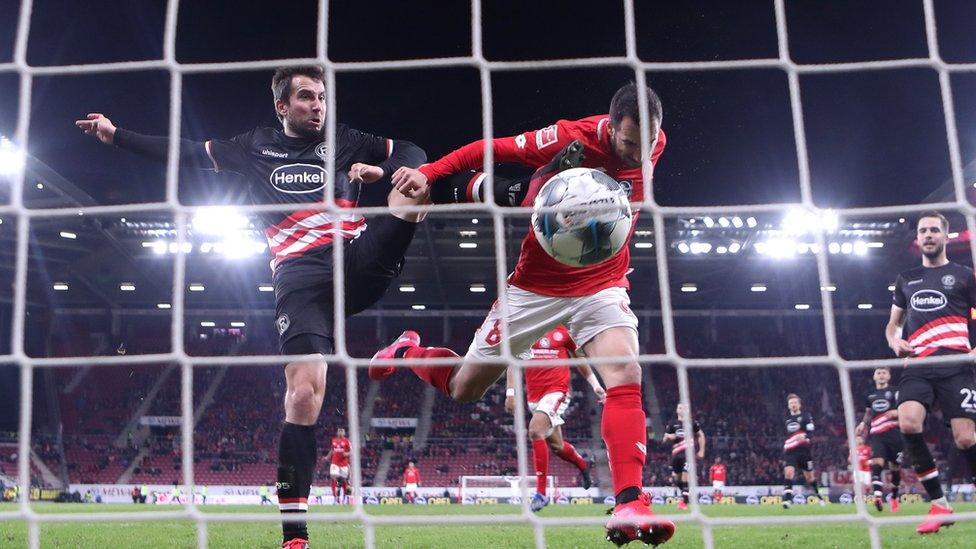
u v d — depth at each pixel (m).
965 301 7.15
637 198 4.28
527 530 6.82
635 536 3.66
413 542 5.50
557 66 2.99
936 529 6.32
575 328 4.32
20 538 5.50
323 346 4.34
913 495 25.06
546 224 3.98
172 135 2.98
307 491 4.19
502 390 37.16
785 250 32.22
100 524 7.73
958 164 3.06
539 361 2.73
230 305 40.06
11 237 30.77
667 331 2.80
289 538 4.16
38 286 36.66
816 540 5.58
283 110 4.88
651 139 3.82
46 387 37.22
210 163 4.90
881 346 38.81
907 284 7.33
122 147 4.89
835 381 37.12
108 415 36.34
